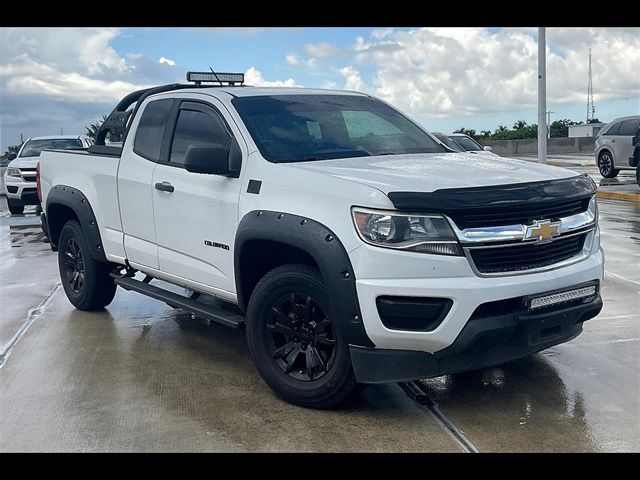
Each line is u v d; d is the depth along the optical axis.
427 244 3.88
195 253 5.28
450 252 3.89
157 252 5.73
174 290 7.76
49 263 9.97
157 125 5.88
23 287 8.34
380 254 3.90
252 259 4.74
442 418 4.27
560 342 4.36
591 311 4.41
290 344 4.50
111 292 6.96
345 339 4.08
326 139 5.14
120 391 4.83
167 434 4.11
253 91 5.54
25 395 4.78
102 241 6.52
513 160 5.11
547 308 4.16
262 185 4.61
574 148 41.19
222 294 5.11
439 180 4.11
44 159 7.43
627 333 5.88
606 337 5.77
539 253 4.16
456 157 5.05
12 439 4.09
